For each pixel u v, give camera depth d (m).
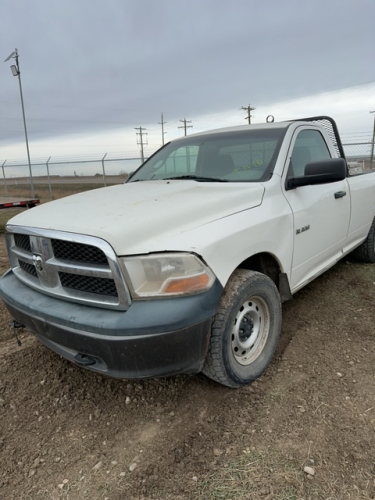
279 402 2.38
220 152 3.32
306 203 3.07
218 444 2.08
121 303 1.96
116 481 1.88
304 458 1.94
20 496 1.83
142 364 1.95
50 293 2.28
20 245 2.60
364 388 2.47
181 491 1.80
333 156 3.84
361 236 4.54
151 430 2.23
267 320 2.70
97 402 2.51
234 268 2.27
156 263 1.96
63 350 2.32
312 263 3.32
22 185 22.64
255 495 1.75
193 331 1.98
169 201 2.44
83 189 18.75
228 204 2.47
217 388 2.57
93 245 1.95
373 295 3.99
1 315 3.92
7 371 2.89
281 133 3.19
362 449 1.97
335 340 3.11
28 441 2.19
